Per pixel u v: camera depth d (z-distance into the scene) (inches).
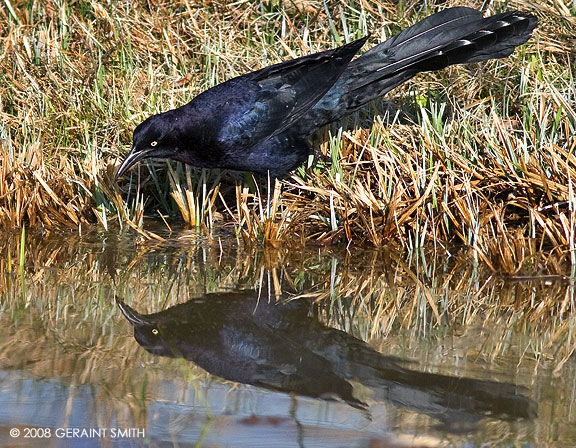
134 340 287.6
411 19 518.6
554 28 486.6
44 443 218.2
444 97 466.6
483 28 430.3
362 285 344.2
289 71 423.2
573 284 336.2
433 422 227.5
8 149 449.4
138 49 525.3
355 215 402.9
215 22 541.0
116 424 228.7
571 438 216.7
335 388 249.1
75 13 565.9
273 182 440.1
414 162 422.0
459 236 382.3
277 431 224.2
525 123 431.5
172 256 384.8
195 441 218.5
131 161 411.2
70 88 489.7
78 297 330.6
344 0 534.0
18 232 420.2
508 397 240.7
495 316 307.4
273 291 338.3
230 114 407.5
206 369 265.1
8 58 514.6
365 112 466.6
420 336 289.1
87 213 440.8
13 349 277.6
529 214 389.4
